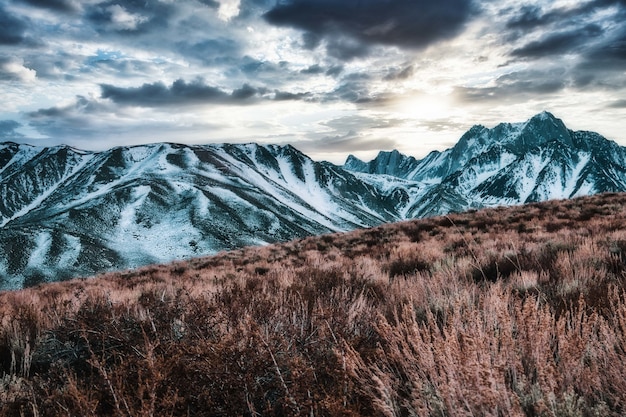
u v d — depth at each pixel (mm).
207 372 2162
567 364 1854
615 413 1619
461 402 1679
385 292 4758
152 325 3154
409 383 1974
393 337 2297
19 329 3953
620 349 1957
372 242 16359
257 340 2285
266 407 2070
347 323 3096
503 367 1773
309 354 2633
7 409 2408
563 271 4406
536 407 1580
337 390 2035
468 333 1997
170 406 2008
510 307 2932
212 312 3268
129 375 2385
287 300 4008
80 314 3641
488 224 16641
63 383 2627
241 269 12172
